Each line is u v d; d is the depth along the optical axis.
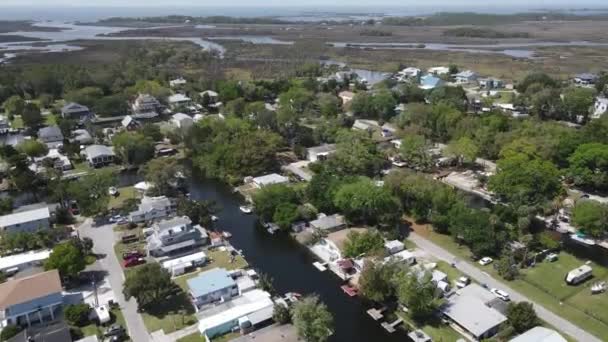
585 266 79.88
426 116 157.62
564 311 70.19
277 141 138.38
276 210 99.12
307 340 62.53
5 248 87.69
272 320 68.56
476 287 74.31
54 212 102.19
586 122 159.50
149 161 129.62
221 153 131.50
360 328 68.69
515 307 65.94
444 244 91.00
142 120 177.75
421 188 99.81
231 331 67.12
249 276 81.12
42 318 68.38
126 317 70.00
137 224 99.38
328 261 87.00
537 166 103.94
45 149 139.25
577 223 90.94
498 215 94.31
